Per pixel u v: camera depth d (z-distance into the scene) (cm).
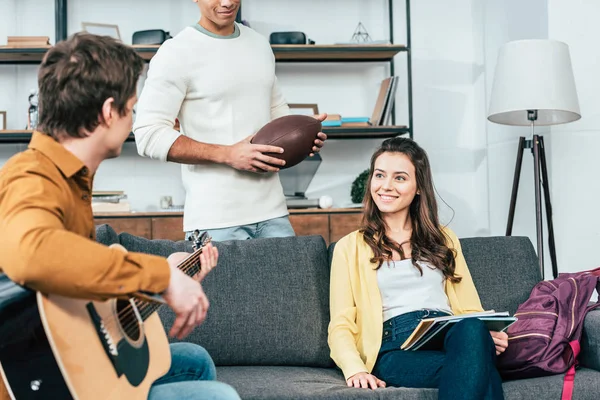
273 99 263
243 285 211
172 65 235
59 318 106
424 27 466
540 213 350
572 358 192
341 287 209
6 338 105
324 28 459
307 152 238
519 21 409
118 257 108
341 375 202
